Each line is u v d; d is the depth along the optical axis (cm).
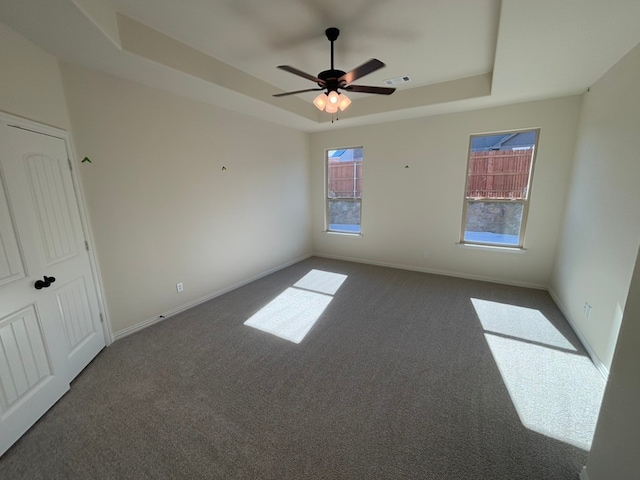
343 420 177
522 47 216
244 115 401
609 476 119
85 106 239
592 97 288
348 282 428
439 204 440
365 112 414
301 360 240
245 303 357
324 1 195
